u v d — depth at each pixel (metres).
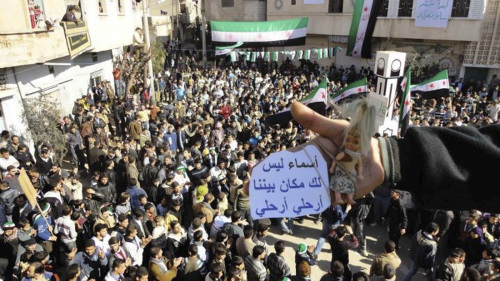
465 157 1.31
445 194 1.31
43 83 12.23
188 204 8.28
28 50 10.40
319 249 7.77
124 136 13.66
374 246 8.42
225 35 24.95
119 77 18.19
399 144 1.42
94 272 5.64
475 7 19.92
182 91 18.22
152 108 13.77
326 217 7.52
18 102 10.92
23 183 6.02
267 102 15.11
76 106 13.19
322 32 25.84
